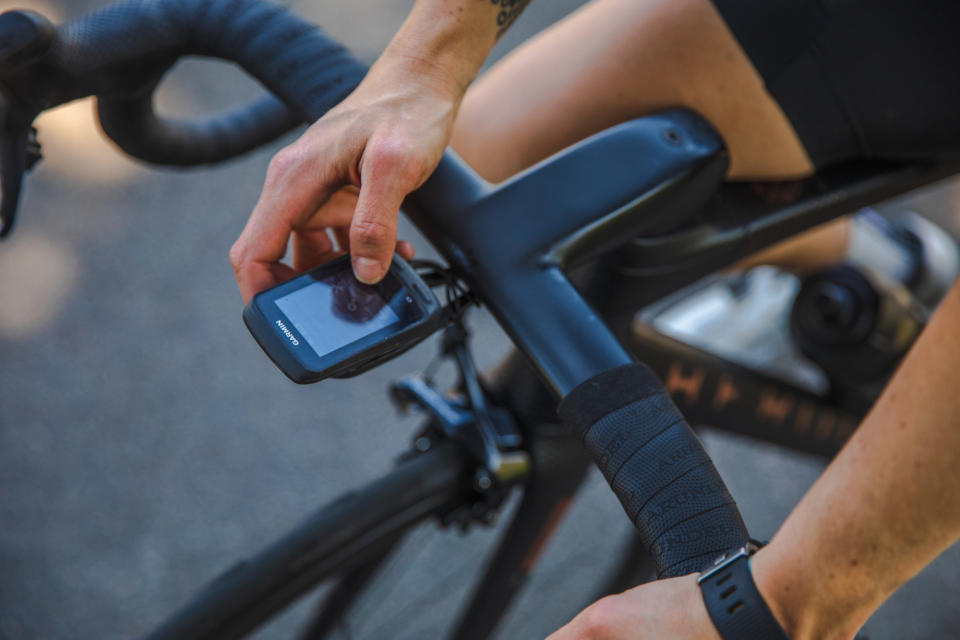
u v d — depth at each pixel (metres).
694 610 0.47
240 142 0.85
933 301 1.22
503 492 0.88
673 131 0.73
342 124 0.61
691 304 1.34
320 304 0.61
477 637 1.04
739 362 1.03
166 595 1.58
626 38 0.83
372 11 2.49
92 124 2.29
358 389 1.87
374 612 1.54
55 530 1.64
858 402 1.13
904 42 0.76
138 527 1.66
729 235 0.82
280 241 0.62
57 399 1.82
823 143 0.83
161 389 1.85
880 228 1.20
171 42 0.69
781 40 0.78
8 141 0.65
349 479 1.74
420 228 0.69
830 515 0.46
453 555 1.64
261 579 0.84
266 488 1.72
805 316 1.13
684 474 0.52
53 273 2.01
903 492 0.44
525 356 0.63
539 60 0.88
